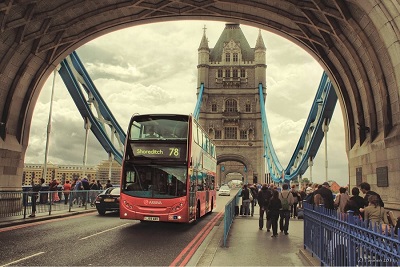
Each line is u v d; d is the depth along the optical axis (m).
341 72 19.95
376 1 11.23
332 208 11.70
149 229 16.38
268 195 16.16
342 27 16.84
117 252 10.66
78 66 43.88
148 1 21.03
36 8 18.03
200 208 19.53
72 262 9.16
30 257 9.60
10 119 20.42
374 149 16.03
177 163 16.39
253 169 104.56
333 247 7.38
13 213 17.41
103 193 22.22
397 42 11.14
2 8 15.94
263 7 19.91
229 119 106.56
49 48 20.94
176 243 12.62
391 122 14.76
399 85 11.57
